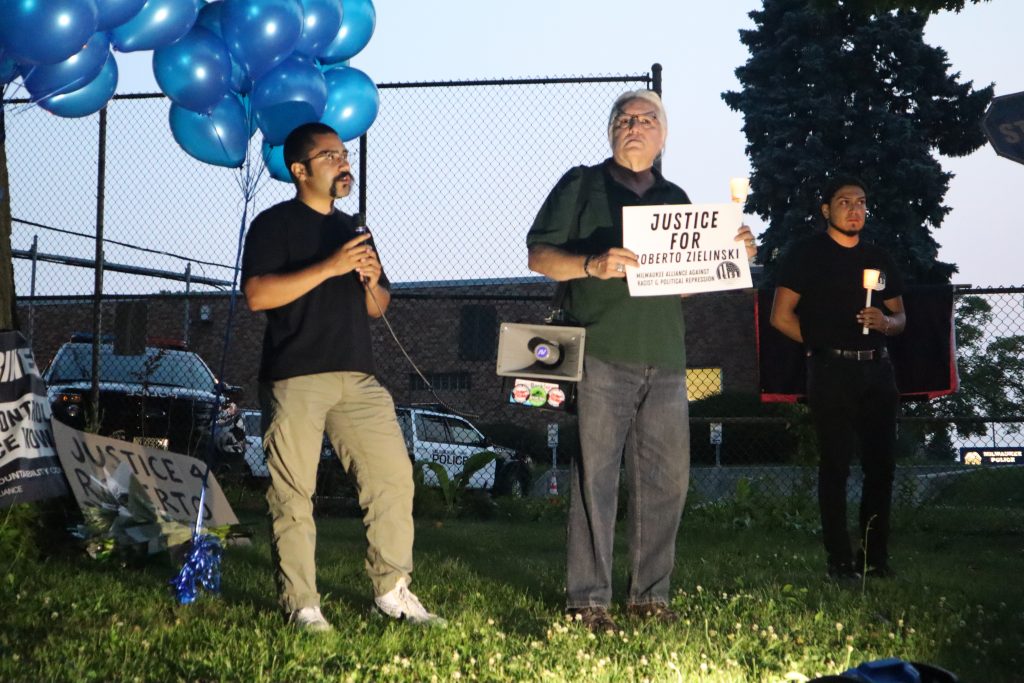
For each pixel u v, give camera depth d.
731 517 9.31
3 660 3.25
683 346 4.63
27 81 5.02
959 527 9.00
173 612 4.17
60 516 5.77
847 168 30.38
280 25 5.19
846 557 5.74
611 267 4.28
